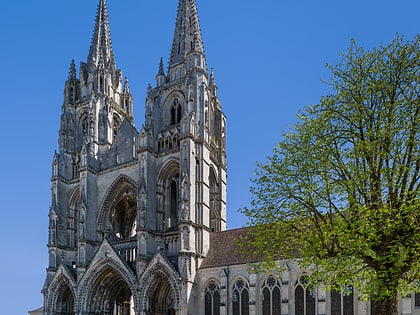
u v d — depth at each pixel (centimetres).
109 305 10388
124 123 11612
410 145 4272
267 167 4991
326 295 8006
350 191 4369
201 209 9800
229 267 9094
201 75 10888
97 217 11056
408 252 4097
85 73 13200
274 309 8488
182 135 10038
